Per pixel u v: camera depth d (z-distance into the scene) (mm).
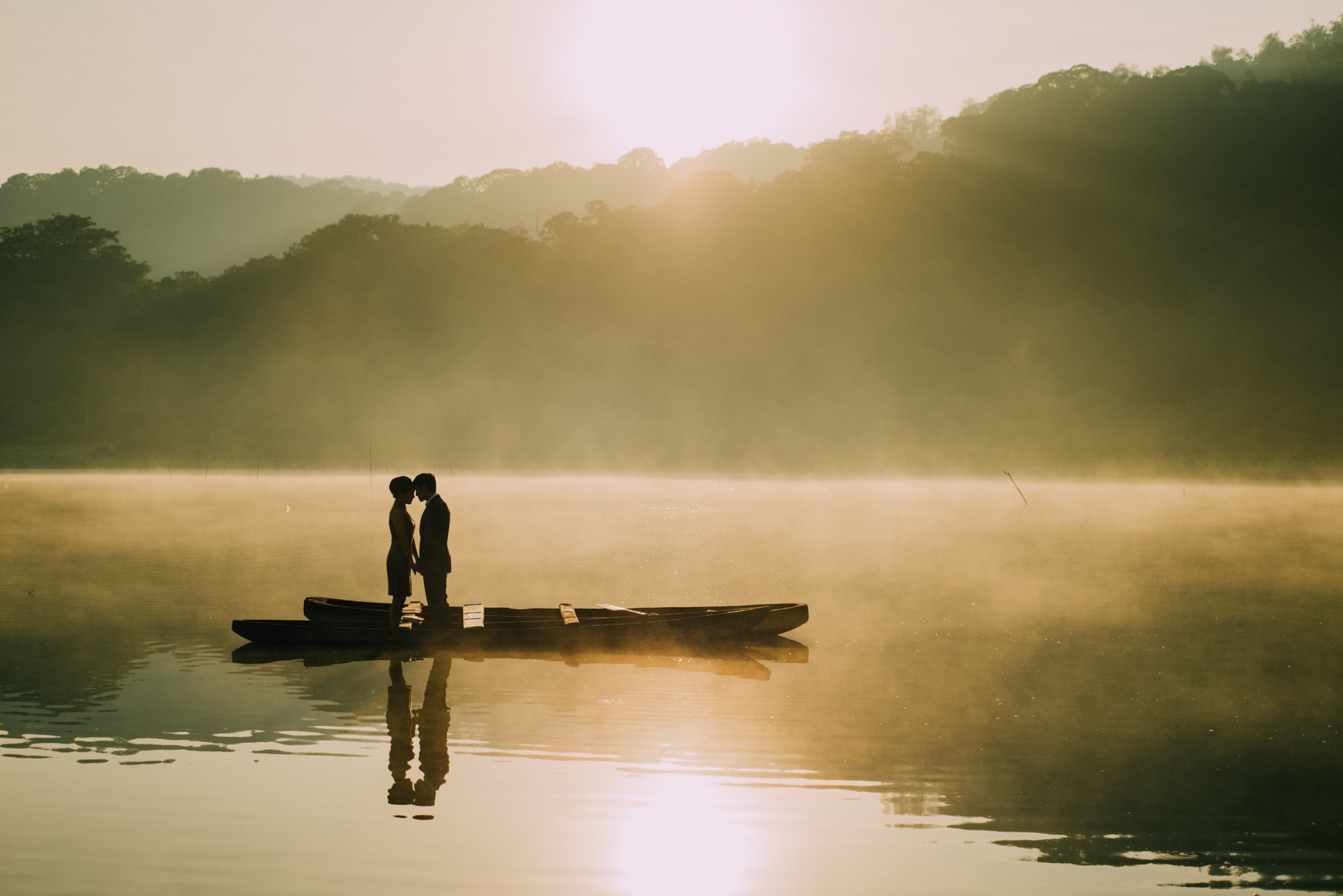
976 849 6426
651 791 7422
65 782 7578
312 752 8359
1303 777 7781
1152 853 6387
